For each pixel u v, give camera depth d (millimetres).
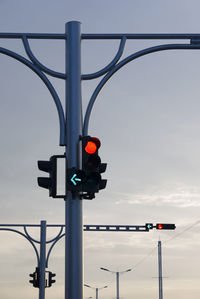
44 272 32500
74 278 10812
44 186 11320
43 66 12109
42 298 32031
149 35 12406
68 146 11375
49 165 11375
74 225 11008
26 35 12195
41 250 33188
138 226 35812
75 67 11781
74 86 11711
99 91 12039
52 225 33906
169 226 35938
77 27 12008
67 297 10781
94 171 10984
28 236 33750
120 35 12273
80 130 11477
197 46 12500
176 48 12469
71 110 11531
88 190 10945
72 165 11266
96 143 11078
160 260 59750
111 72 12148
